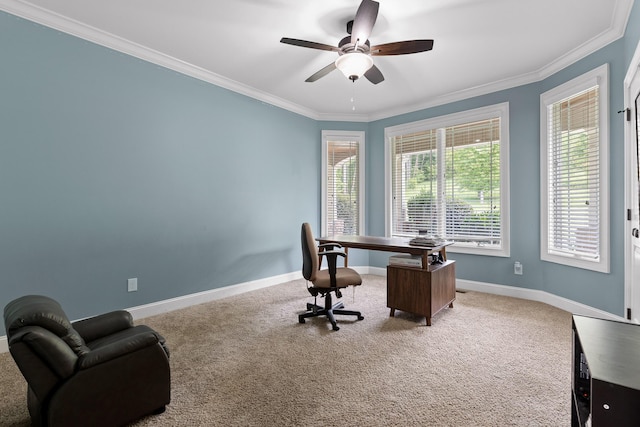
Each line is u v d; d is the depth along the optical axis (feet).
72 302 8.24
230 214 12.12
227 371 6.43
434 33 8.50
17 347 3.97
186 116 10.69
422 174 14.38
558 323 9.04
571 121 9.90
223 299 11.57
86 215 8.46
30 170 7.55
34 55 7.58
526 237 11.44
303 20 8.04
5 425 4.85
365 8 5.98
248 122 12.75
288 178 14.49
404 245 9.39
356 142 16.25
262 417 5.00
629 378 2.79
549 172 10.73
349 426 4.80
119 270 9.11
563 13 7.66
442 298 9.57
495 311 10.12
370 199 16.29
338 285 9.05
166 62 10.04
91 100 8.53
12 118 7.30
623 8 7.39
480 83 11.98
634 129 7.30
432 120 13.85
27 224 7.53
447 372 6.39
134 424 4.82
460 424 4.85
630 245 7.84
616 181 8.45
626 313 8.05
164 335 8.26
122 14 7.80
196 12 7.72
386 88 12.51
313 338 8.07
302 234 9.39
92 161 8.55
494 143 12.24
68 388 4.21
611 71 8.56
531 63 10.33
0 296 7.20
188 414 5.08
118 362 4.63
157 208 9.96
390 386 5.88
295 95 13.39
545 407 5.25
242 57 10.08
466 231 12.98
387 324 9.07
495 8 7.46
